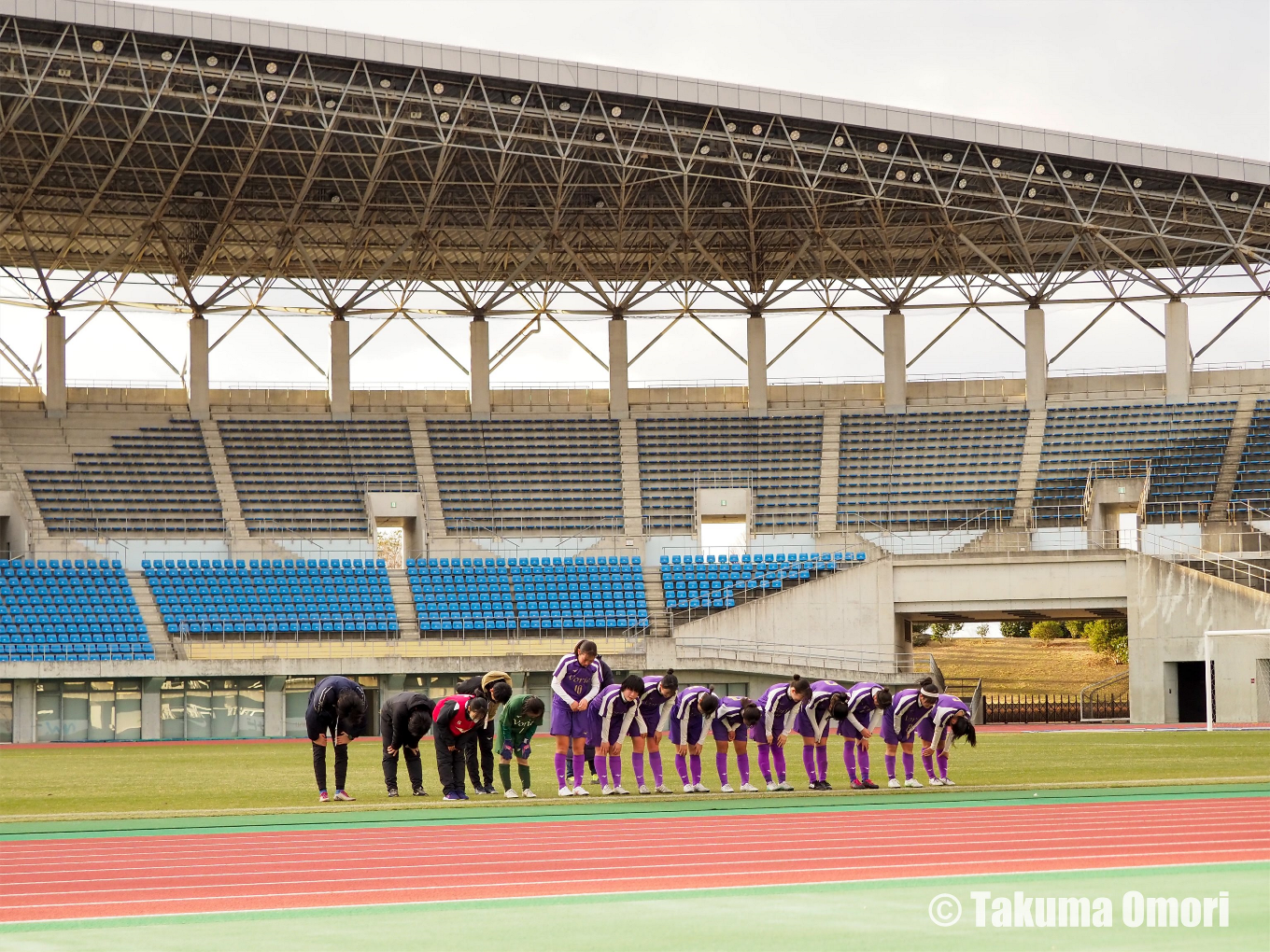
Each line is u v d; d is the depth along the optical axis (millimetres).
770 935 8492
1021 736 38125
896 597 50750
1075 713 52531
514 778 23812
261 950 8203
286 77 41781
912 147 47281
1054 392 57438
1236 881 10398
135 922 9266
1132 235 53281
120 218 52125
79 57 39719
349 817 17016
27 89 40188
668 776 24328
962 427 56906
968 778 22516
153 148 47094
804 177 47625
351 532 54406
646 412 58844
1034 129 46938
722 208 52469
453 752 19234
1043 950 7930
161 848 13688
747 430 57875
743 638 50250
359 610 50156
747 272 57969
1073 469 54781
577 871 11516
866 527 54562
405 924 9055
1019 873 10977
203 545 53094
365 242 53938
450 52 42469
